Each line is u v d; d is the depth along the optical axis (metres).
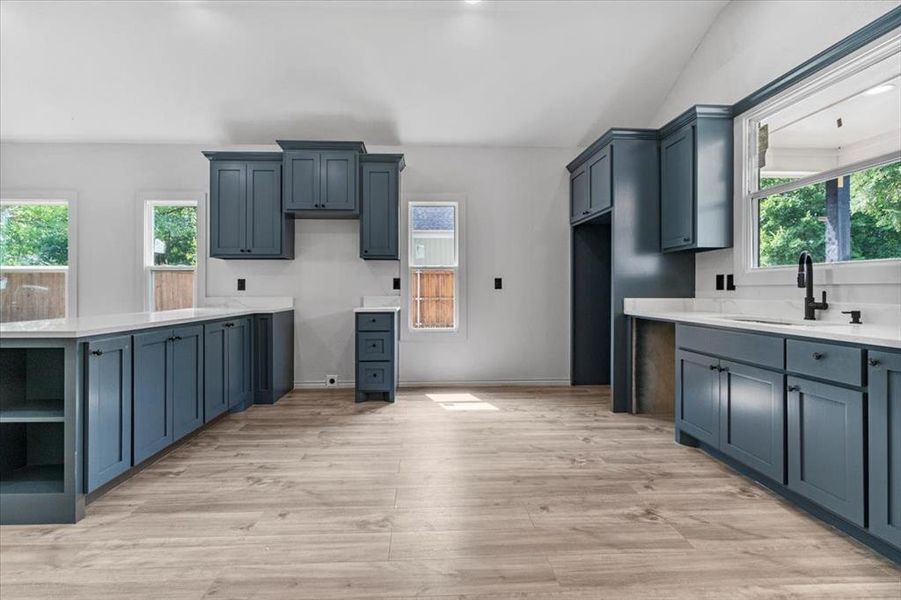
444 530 1.95
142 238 4.77
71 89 4.12
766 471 2.26
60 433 2.33
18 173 4.71
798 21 2.94
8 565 1.70
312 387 4.84
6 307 4.77
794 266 2.95
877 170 2.45
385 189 4.54
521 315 4.94
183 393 2.87
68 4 3.48
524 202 4.93
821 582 1.60
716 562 1.71
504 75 4.14
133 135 4.64
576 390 4.72
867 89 2.52
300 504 2.18
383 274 4.88
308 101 4.33
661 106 4.53
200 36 3.75
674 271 3.94
